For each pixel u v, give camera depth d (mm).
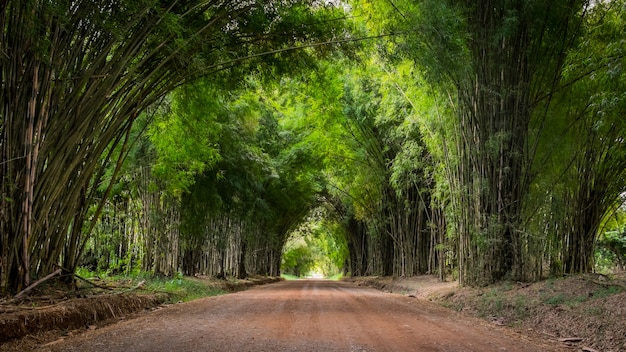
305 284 23766
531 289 8758
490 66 10375
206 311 7645
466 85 10641
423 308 8875
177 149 10719
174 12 7094
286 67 9016
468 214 11070
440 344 4887
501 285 9945
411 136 15281
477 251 10867
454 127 11414
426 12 8883
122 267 13312
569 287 8188
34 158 6336
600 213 10711
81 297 6879
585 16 9852
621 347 5129
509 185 10438
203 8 7379
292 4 8047
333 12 9031
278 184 22469
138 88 7410
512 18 9203
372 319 6828
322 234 51531
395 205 20781
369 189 22000
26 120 6277
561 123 10344
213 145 13227
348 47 9234
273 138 21203
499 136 10102
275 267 35969
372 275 28062
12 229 6305
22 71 6195
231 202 15484
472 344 4938
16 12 5773
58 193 7031
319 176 25672
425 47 9305
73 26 6383
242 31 8188
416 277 17859
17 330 4684
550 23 9672
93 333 5195
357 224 32438
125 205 13469
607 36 8438
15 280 6363
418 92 12594
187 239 15188
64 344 4500
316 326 5996
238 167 14977
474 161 10758
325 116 13086
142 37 7090
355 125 17953
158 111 10594
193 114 10117
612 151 9547
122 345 4461
